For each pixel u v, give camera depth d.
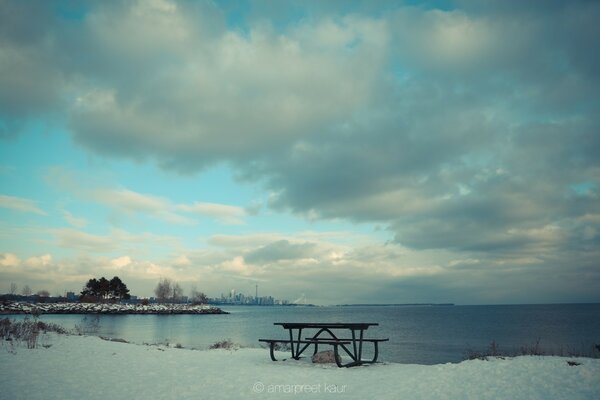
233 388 11.29
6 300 108.50
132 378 12.46
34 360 14.54
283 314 184.38
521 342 47.09
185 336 48.91
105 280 152.00
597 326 78.88
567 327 76.88
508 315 146.62
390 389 11.05
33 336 19.77
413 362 29.66
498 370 12.66
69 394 10.13
